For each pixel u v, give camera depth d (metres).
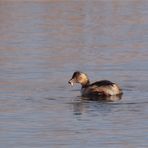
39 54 36.59
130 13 54.81
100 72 31.28
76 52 37.31
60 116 23.30
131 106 24.61
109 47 39.00
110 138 20.64
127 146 19.77
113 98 26.05
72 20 51.44
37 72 31.23
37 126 22.05
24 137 20.84
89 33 45.16
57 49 38.47
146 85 28.20
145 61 33.81
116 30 46.41
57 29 47.00
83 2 61.84
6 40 42.09
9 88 27.77
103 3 61.16
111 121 22.53
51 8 57.69
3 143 20.22
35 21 50.78
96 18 52.47
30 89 27.58
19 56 35.97
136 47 38.72
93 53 36.84
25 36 43.78
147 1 62.16
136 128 21.62
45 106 24.77
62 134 21.12
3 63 33.78
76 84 28.39
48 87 28.03
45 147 19.78
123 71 31.39
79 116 23.22
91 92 26.56
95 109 24.27
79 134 21.09
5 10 56.75
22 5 59.69
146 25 48.41
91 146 19.81
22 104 25.03
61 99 25.95
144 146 19.75
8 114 23.56
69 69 32.03
